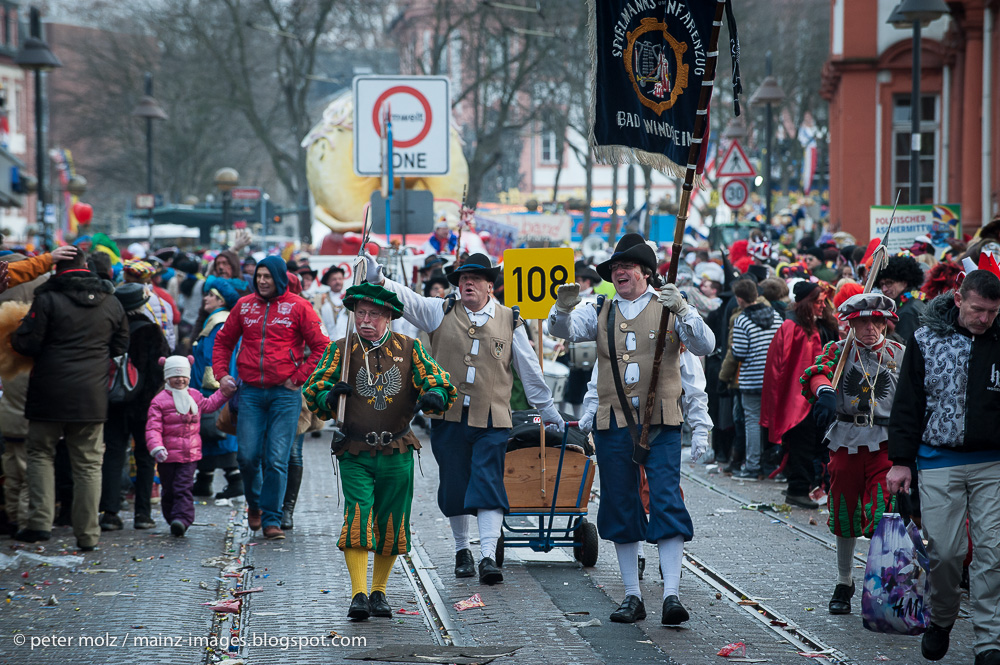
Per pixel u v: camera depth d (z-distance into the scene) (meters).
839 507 13.98
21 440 18.28
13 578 15.42
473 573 15.84
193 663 11.76
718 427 26.16
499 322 15.73
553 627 13.23
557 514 16.39
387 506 13.73
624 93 13.71
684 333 13.38
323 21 85.31
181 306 37.75
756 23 92.12
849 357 14.04
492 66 83.25
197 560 16.78
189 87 103.00
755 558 16.86
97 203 150.00
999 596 11.20
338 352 13.78
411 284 34.69
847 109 56.62
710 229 60.28
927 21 32.56
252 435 18.52
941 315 11.72
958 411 11.44
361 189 48.28
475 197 81.12
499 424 15.51
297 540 18.25
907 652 12.33
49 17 130.12
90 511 17.25
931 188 55.75
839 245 39.62
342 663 11.76
